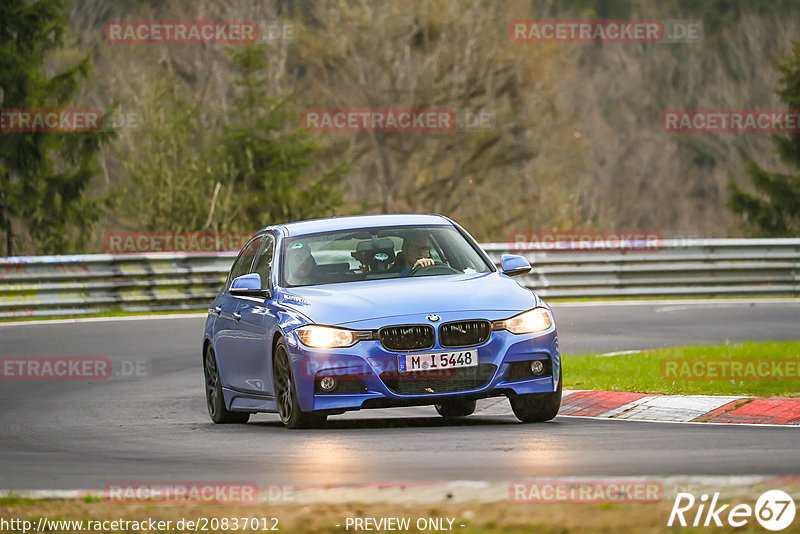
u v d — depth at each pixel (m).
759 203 161.00
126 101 159.00
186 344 64.62
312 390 33.31
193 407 44.28
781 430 32.31
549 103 177.00
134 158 126.25
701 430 32.59
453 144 176.00
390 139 174.50
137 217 120.19
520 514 20.78
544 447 29.09
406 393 33.03
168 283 85.81
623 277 92.12
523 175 174.75
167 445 32.75
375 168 177.00
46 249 128.88
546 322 34.38
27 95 130.00
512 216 175.38
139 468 28.27
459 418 38.53
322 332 33.41
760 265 93.25
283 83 174.50
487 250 90.69
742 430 32.47
